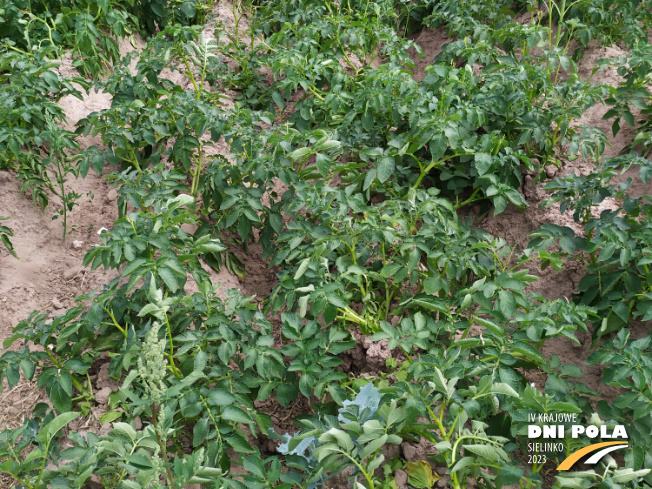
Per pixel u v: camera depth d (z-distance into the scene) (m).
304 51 4.57
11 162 4.01
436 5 5.39
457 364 2.39
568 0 4.95
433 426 2.35
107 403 2.77
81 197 4.20
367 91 3.83
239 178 3.60
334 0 6.07
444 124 3.40
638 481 2.20
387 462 2.57
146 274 2.69
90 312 2.58
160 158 4.24
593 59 4.62
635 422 2.36
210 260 3.55
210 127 3.67
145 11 5.81
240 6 6.38
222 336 2.54
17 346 3.22
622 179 3.73
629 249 2.80
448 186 3.74
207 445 2.59
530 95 3.92
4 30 4.69
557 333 2.52
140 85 4.09
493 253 3.12
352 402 2.50
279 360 2.55
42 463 2.12
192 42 4.25
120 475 2.25
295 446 2.23
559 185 3.27
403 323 2.64
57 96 4.18
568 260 3.35
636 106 3.82
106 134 3.78
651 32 4.73
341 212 3.12
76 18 4.68
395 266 3.04
